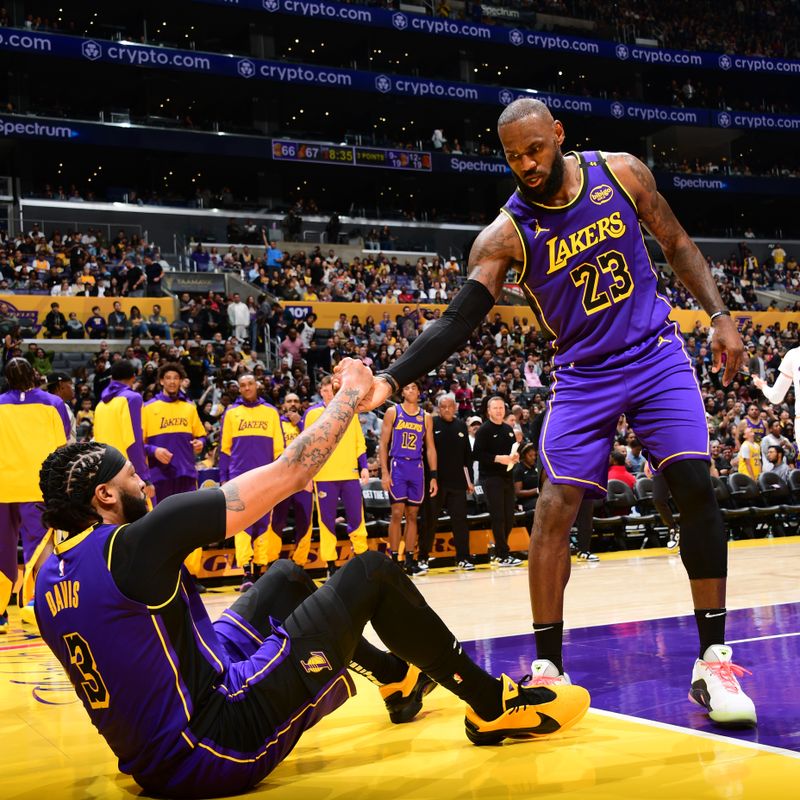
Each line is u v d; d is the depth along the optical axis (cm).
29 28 2592
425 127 3350
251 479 198
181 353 1586
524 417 1449
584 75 3438
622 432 1355
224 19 2862
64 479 198
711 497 271
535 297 285
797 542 1060
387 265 2556
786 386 565
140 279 1905
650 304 282
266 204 2953
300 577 256
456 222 3019
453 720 285
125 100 2970
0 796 221
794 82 3584
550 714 246
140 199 2556
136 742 198
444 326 269
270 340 1892
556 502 274
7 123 2361
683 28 3484
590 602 565
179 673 198
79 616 195
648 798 197
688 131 3419
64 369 1645
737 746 234
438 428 907
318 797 209
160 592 193
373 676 273
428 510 895
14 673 411
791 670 329
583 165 278
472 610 556
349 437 823
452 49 3152
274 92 2930
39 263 1988
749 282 2944
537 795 203
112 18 2830
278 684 211
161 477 752
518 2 3253
